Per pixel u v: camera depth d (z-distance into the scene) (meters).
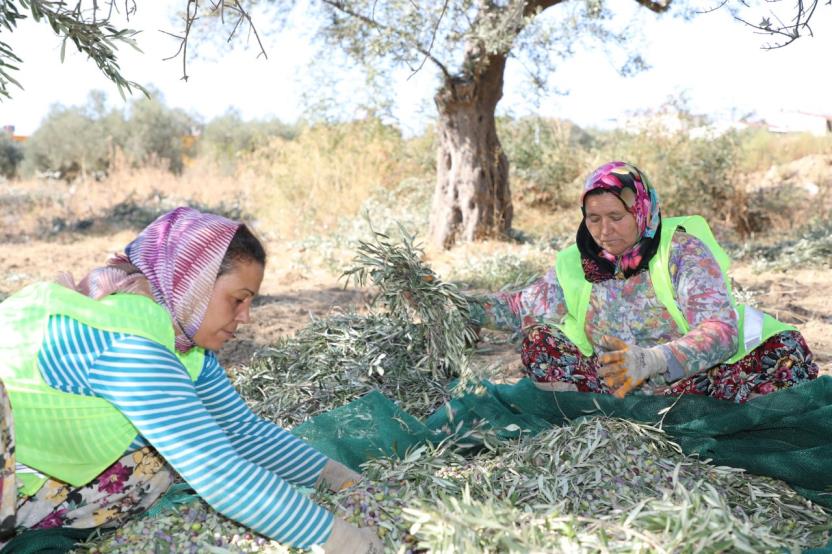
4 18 2.32
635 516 2.03
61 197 16.53
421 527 2.02
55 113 28.31
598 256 3.16
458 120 10.58
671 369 2.74
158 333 1.92
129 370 1.85
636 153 15.12
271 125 31.08
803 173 17.22
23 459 1.97
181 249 1.96
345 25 9.58
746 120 19.17
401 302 3.34
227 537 2.12
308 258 10.30
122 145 27.73
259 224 14.10
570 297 3.28
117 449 2.01
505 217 11.10
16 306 1.97
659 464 2.61
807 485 2.68
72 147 27.28
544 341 3.31
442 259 9.95
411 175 15.33
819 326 6.02
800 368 3.05
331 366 3.71
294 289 8.32
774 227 14.62
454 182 10.73
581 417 2.94
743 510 2.49
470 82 10.29
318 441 3.03
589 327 3.25
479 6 9.31
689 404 2.98
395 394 3.57
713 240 3.11
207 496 1.86
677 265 3.02
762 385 3.07
